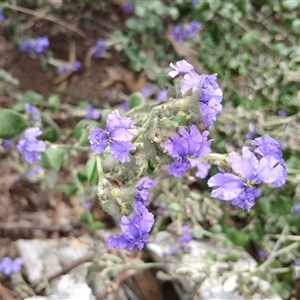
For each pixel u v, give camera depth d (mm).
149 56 275
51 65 271
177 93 135
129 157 133
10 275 199
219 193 122
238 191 122
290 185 208
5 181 233
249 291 188
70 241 212
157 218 220
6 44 270
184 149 127
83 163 241
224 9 245
